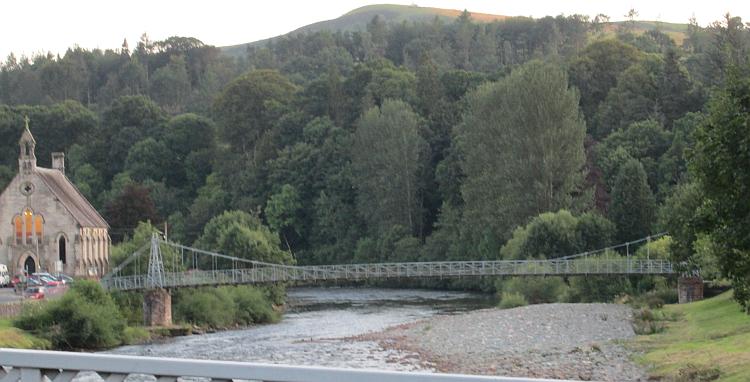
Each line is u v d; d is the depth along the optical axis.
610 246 118.50
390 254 155.38
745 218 35.94
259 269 106.50
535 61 141.75
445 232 148.75
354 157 165.88
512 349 67.00
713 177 36.41
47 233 124.19
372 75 189.75
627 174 121.94
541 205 129.75
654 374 50.22
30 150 125.69
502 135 134.38
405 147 158.75
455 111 173.25
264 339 79.50
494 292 132.12
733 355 49.19
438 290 139.88
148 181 189.25
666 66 161.38
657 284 102.25
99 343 74.31
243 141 195.38
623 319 81.88
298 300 124.06
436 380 11.84
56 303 73.88
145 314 90.62
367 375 12.15
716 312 71.19
